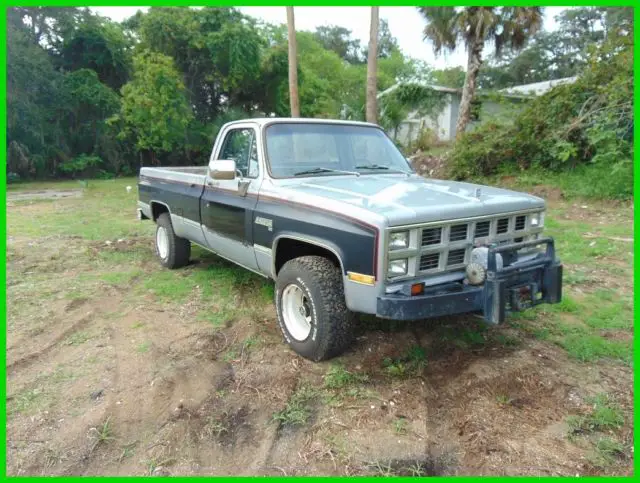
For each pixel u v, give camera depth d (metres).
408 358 3.86
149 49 23.58
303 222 3.67
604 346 4.05
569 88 12.13
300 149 4.55
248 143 4.64
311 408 3.26
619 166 10.11
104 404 3.32
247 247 4.46
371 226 3.13
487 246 3.39
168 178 6.24
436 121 24.81
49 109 23.64
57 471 2.72
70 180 24.30
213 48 24.14
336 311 3.56
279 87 26.69
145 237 8.70
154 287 5.72
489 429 3.03
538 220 4.05
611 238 7.61
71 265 6.76
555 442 2.91
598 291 5.37
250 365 3.82
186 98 25.22
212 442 2.95
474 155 13.39
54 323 4.70
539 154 12.43
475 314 3.66
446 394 3.42
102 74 27.70
